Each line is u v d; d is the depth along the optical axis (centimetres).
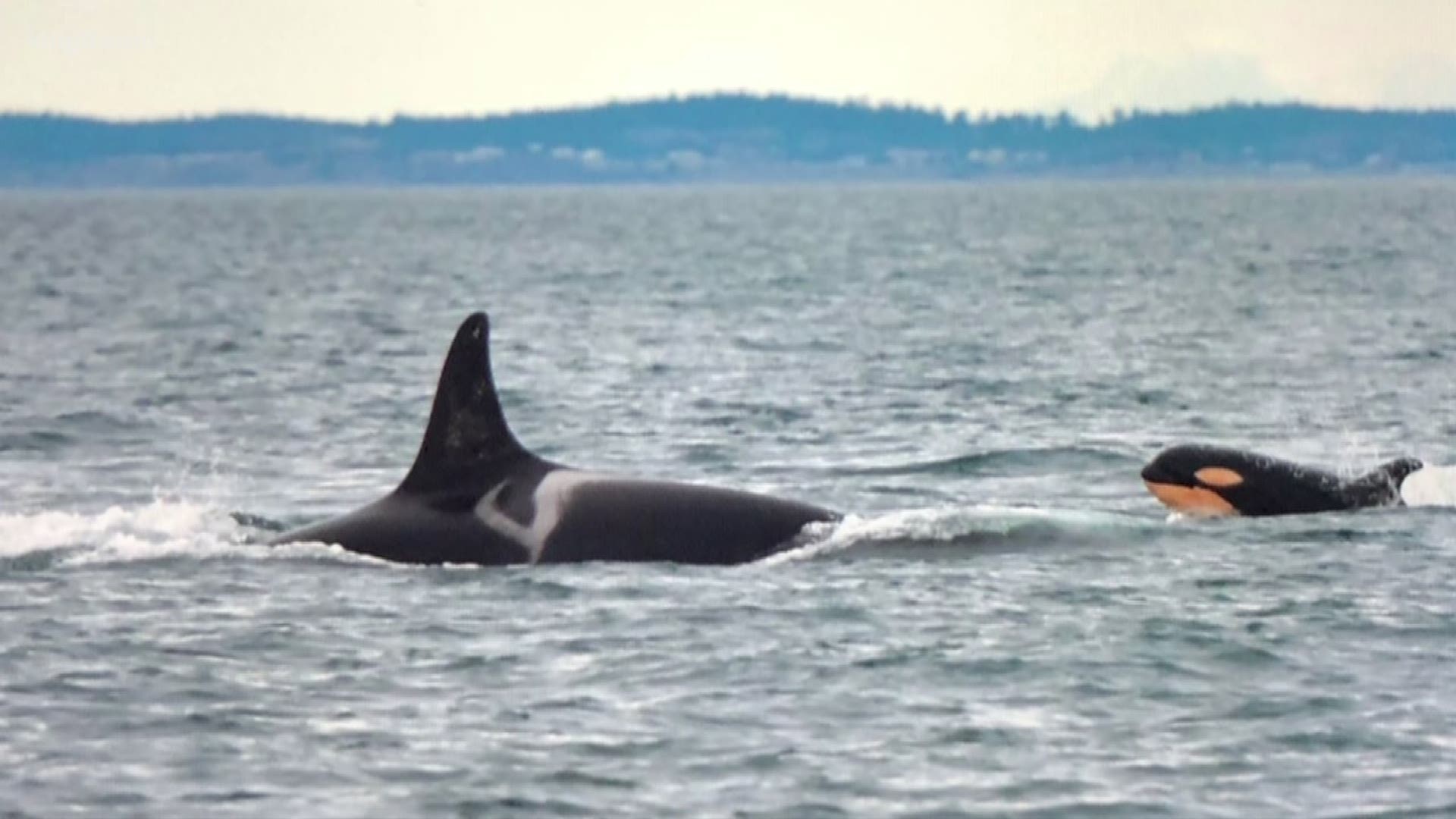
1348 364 18162
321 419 14575
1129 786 5947
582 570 8494
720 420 14138
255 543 8944
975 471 11644
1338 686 6856
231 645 7362
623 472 11694
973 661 7150
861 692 6812
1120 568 8612
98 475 11812
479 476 8925
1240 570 8538
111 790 5903
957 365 18550
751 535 8800
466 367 8962
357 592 8156
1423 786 5912
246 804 5812
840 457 12288
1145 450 12338
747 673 7025
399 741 6328
